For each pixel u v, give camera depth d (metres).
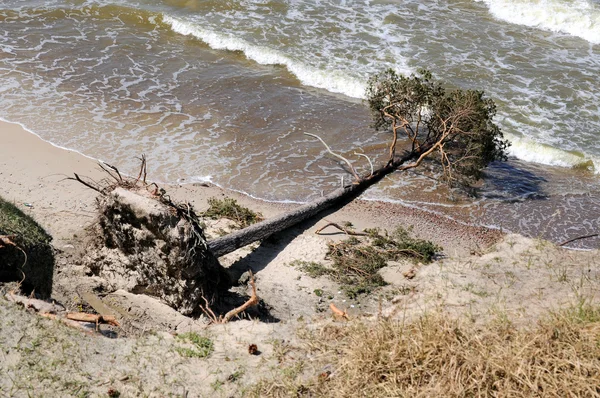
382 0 21.66
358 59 18.23
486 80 17.14
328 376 6.86
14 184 12.37
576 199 13.30
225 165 13.84
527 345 6.50
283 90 17.16
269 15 20.78
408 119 15.53
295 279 10.39
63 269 9.87
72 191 12.31
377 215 12.55
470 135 13.38
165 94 16.64
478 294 8.19
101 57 18.41
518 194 13.48
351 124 15.76
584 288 8.17
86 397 6.61
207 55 18.92
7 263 9.13
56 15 20.77
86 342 7.39
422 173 14.07
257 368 7.11
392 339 6.98
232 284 9.85
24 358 7.01
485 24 20.06
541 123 15.52
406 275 10.44
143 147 14.22
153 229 8.90
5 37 19.16
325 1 21.64
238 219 11.81
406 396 6.33
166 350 7.37
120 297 9.40
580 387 6.08
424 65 17.83
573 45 18.97
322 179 13.59
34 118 15.01
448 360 6.52
